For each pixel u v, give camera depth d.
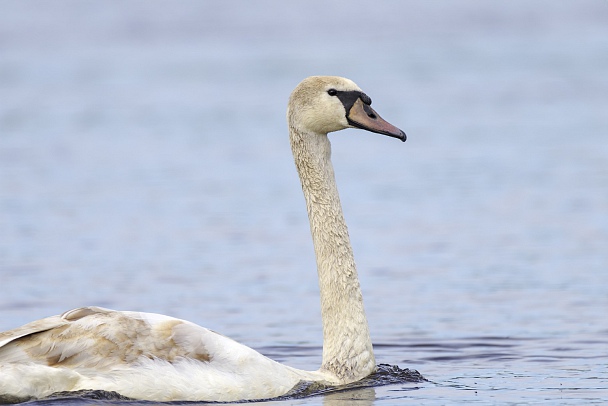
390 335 13.76
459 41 64.69
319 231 10.88
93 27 77.06
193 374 9.40
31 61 57.19
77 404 9.00
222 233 20.92
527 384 10.86
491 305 15.41
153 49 63.84
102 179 27.11
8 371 8.88
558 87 44.62
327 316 10.76
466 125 36.06
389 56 57.47
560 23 74.19
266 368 9.86
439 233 20.91
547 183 25.95
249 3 95.25
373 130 10.80
